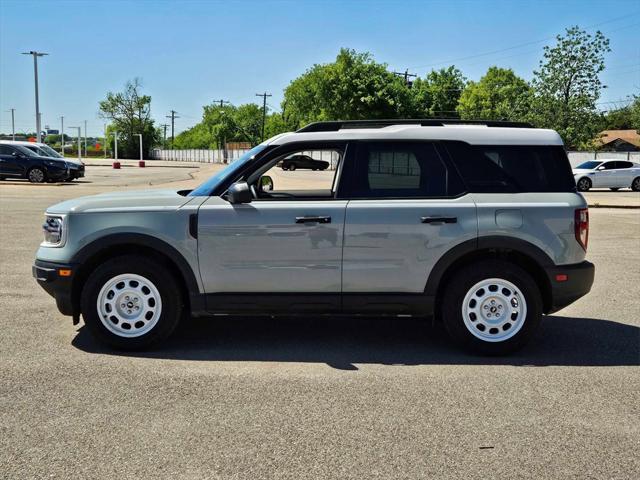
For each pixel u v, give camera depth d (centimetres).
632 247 1145
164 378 461
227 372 477
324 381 459
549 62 3912
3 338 557
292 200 517
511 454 345
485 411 405
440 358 519
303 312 523
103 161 8531
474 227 509
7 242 1088
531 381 463
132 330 520
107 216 515
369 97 6519
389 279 514
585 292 524
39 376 462
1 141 2755
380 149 523
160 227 511
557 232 514
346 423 383
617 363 508
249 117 12862
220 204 516
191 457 337
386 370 486
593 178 2941
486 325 521
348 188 520
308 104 7250
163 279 514
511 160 525
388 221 509
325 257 511
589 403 420
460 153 522
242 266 514
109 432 367
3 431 368
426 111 7988
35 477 315
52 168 2697
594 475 323
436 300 536
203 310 522
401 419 390
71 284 515
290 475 319
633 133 7975
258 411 401
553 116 3878
